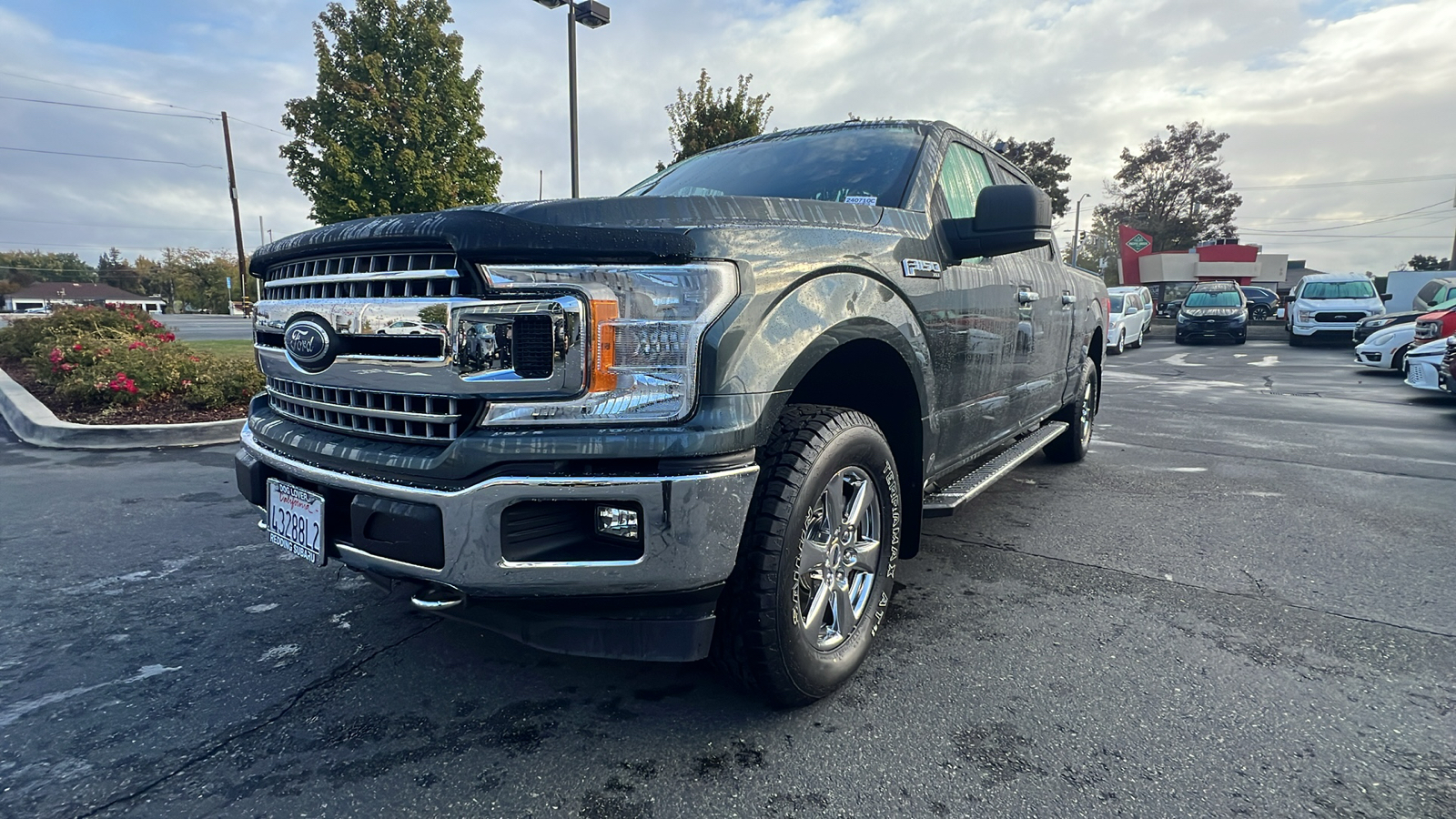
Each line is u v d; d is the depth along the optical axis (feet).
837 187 10.06
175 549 12.26
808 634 7.30
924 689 7.95
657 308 6.07
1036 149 146.20
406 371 6.41
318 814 5.99
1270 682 8.09
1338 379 40.78
